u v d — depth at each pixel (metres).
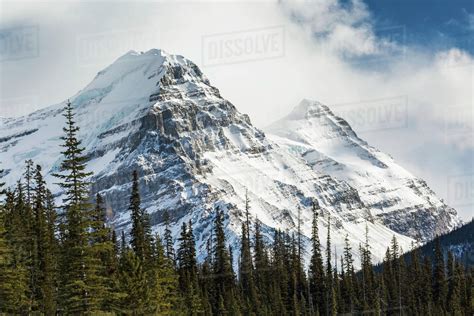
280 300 143.88
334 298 148.00
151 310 77.31
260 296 145.50
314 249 152.88
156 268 86.25
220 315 128.50
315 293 152.38
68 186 63.06
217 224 140.88
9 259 71.00
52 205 94.38
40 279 77.19
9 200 91.88
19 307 73.38
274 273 156.50
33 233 78.56
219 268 139.62
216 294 136.88
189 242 130.88
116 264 84.38
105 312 74.88
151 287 79.94
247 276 152.25
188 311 109.88
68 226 63.44
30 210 89.44
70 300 64.00
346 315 154.75
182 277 124.06
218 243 139.88
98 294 65.44
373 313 157.12
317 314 145.75
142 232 97.06
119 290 74.50
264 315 136.50
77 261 63.50
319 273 152.62
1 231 66.88
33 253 76.88
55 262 76.69
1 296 68.81
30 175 99.06
